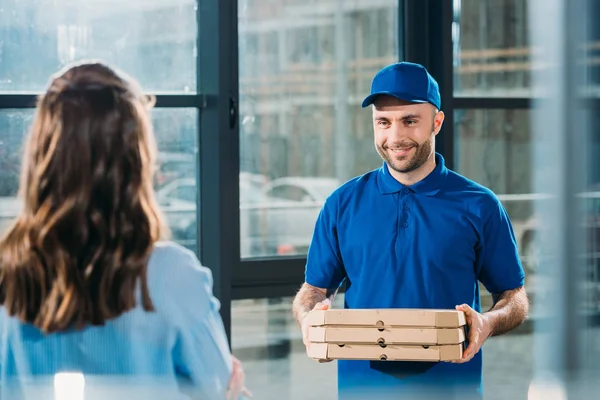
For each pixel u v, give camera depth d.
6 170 3.98
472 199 2.62
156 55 4.16
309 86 4.46
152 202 1.52
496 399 4.59
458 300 2.58
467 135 4.70
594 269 4.91
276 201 4.43
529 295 4.88
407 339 2.30
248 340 4.34
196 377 1.52
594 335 4.91
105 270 1.44
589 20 4.75
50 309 1.44
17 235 1.47
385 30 4.57
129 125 1.49
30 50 4.01
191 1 4.18
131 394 1.46
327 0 4.46
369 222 2.64
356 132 4.56
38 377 1.46
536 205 4.84
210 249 4.18
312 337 2.36
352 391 2.52
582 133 4.81
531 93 4.77
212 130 4.13
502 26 4.71
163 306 1.48
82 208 1.44
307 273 2.78
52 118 1.47
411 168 2.60
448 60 4.52
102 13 4.09
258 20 4.34
